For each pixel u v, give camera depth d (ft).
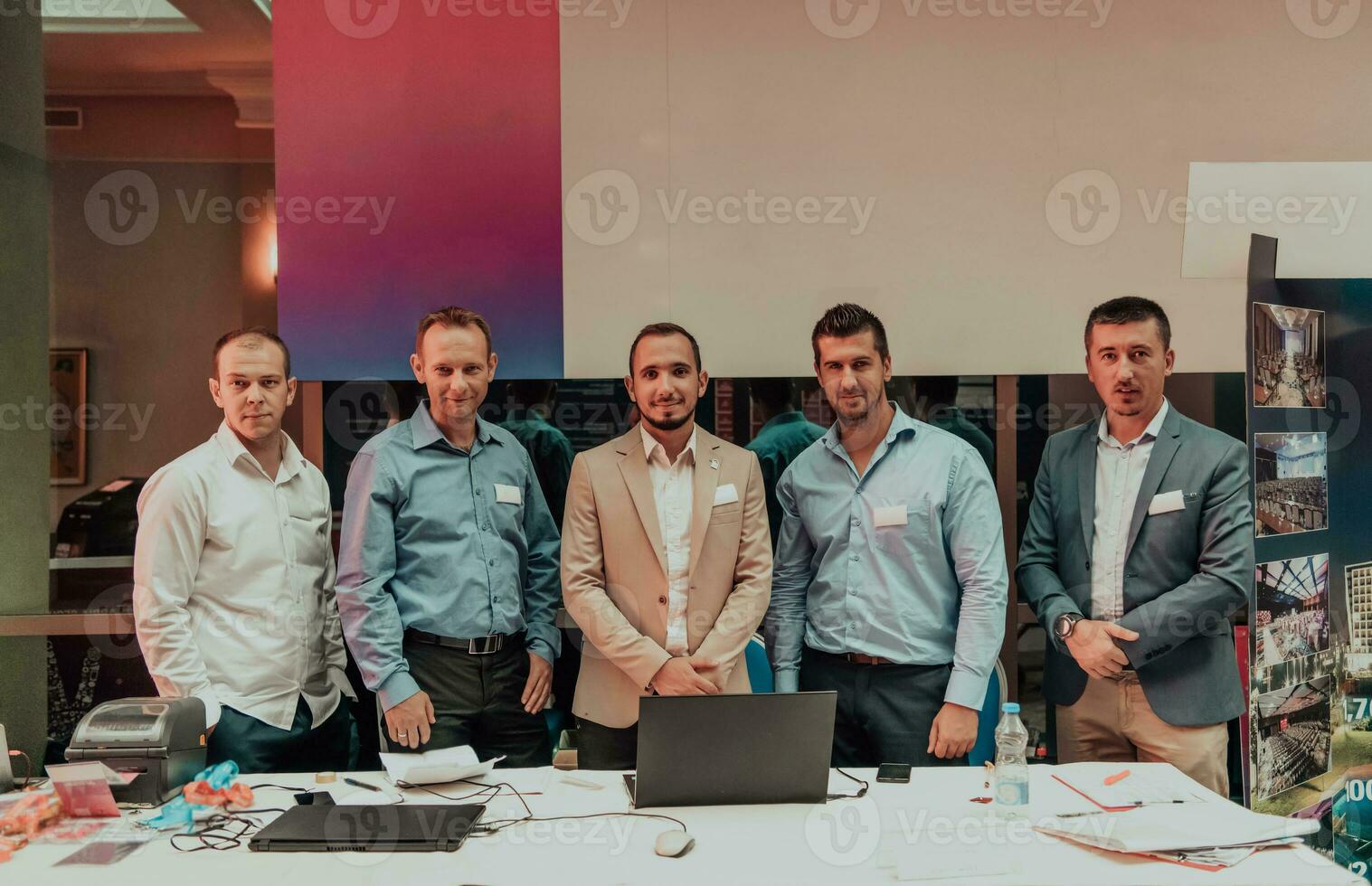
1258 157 11.64
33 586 11.41
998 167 11.59
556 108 11.46
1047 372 11.64
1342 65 11.62
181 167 11.45
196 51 11.39
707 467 9.88
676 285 11.55
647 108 11.48
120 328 11.53
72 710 11.36
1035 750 11.64
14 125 11.47
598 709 9.89
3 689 11.27
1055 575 10.87
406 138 11.38
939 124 11.57
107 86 11.44
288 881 5.97
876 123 11.55
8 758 7.76
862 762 10.07
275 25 11.34
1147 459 10.50
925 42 11.53
